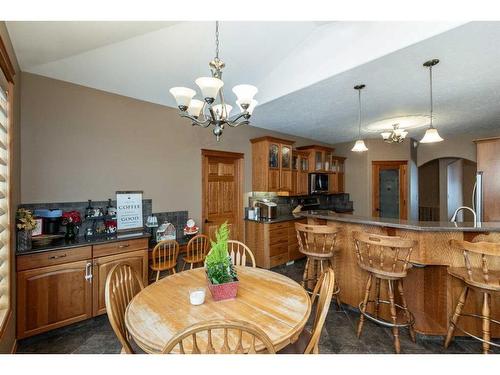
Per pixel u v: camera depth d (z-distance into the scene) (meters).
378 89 2.92
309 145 5.50
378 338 2.26
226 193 4.36
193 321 1.25
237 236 4.45
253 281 1.77
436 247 2.22
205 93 1.63
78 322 2.45
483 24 1.74
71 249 2.34
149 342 1.08
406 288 2.38
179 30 2.39
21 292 2.08
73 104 2.79
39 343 2.19
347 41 2.44
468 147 5.40
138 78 2.94
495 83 2.76
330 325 2.48
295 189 5.07
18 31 1.87
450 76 2.58
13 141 1.97
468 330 2.22
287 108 3.64
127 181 3.18
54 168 2.65
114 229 2.99
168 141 3.58
